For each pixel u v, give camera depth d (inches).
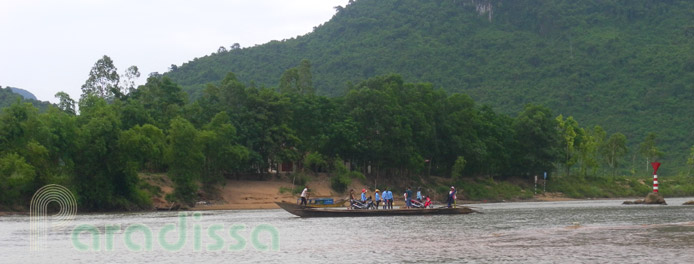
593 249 1665.8
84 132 3393.2
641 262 1460.4
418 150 4945.9
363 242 1871.3
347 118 4670.3
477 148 5182.1
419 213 2910.9
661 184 6417.3
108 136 3467.0
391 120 4731.8
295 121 4554.6
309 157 4306.1
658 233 1995.6
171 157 3671.3
